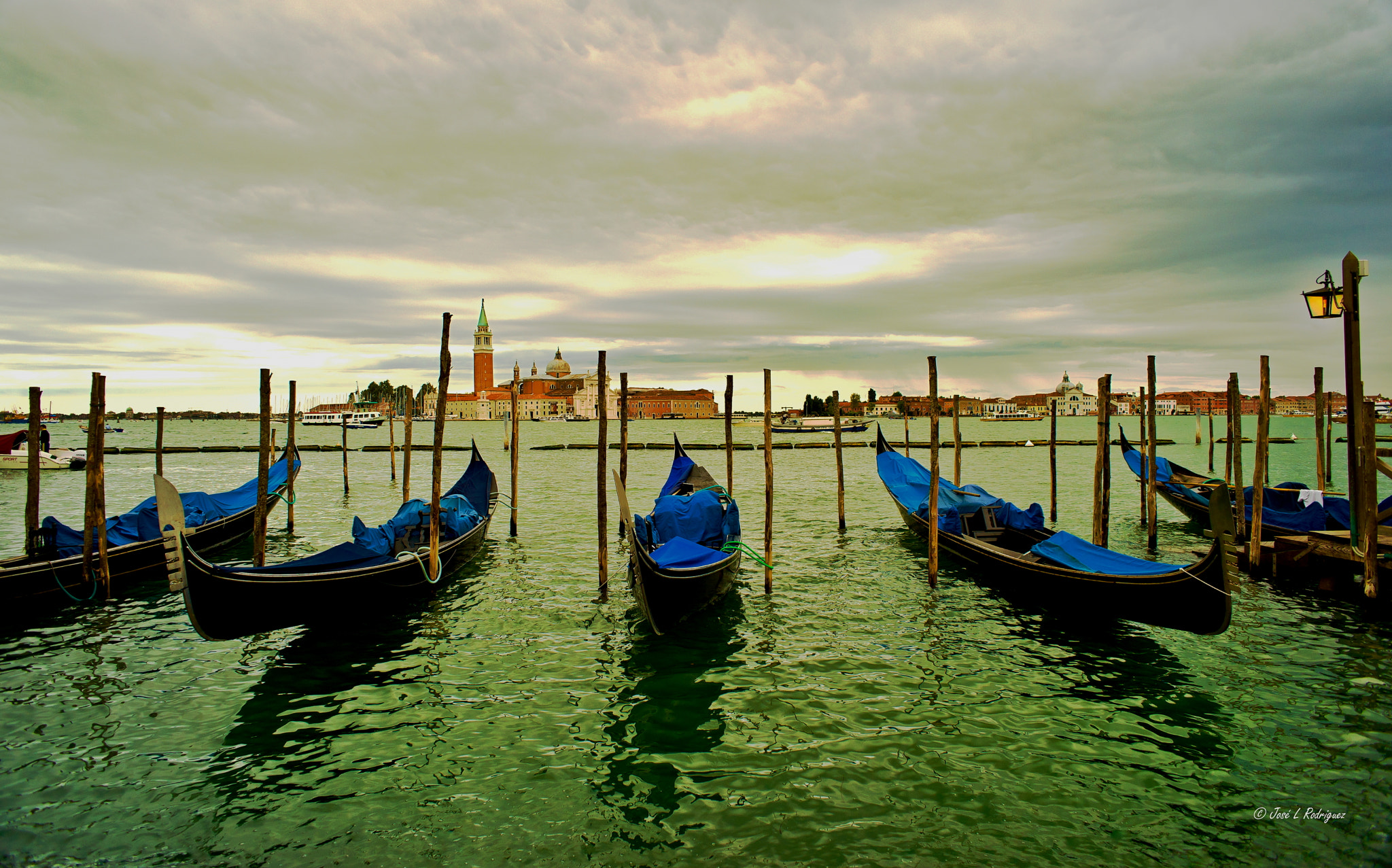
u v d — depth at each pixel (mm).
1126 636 10352
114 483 32938
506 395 176875
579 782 6684
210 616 8727
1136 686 8641
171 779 6715
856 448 61500
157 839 5871
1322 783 6629
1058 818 6141
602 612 11594
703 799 6395
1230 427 16625
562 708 8164
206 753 7176
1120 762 6992
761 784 6621
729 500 16203
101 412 11930
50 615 11297
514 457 18141
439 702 8312
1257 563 13141
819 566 14984
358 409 173125
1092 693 8469
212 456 53594
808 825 6035
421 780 6715
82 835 5898
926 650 9891
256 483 19234
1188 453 50281
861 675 9047
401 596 11633
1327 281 10883
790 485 31750
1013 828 6008
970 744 7328
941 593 12773
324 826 6051
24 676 8969
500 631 10664
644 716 7953
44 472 37469
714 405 180750
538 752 7195
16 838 5844
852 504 24781
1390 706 8055
